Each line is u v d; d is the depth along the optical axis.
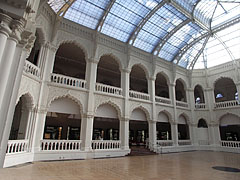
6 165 9.26
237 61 22.42
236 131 26.53
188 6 17.02
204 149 23.17
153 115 19.73
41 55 13.20
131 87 28.80
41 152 12.06
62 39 14.77
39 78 12.68
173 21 18.03
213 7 18.97
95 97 15.70
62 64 22.20
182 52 23.08
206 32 20.80
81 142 14.24
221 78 24.41
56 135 19.80
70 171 9.03
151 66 21.27
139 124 27.23
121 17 16.41
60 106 14.34
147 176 8.44
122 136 16.78
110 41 17.91
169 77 23.12
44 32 13.05
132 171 9.52
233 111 22.31
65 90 14.12
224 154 18.69
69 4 13.58
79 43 15.73
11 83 5.40
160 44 20.61
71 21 15.40
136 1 15.13
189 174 9.05
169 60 23.58
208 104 24.64
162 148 19.48
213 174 9.11
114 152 15.63
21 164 10.30
